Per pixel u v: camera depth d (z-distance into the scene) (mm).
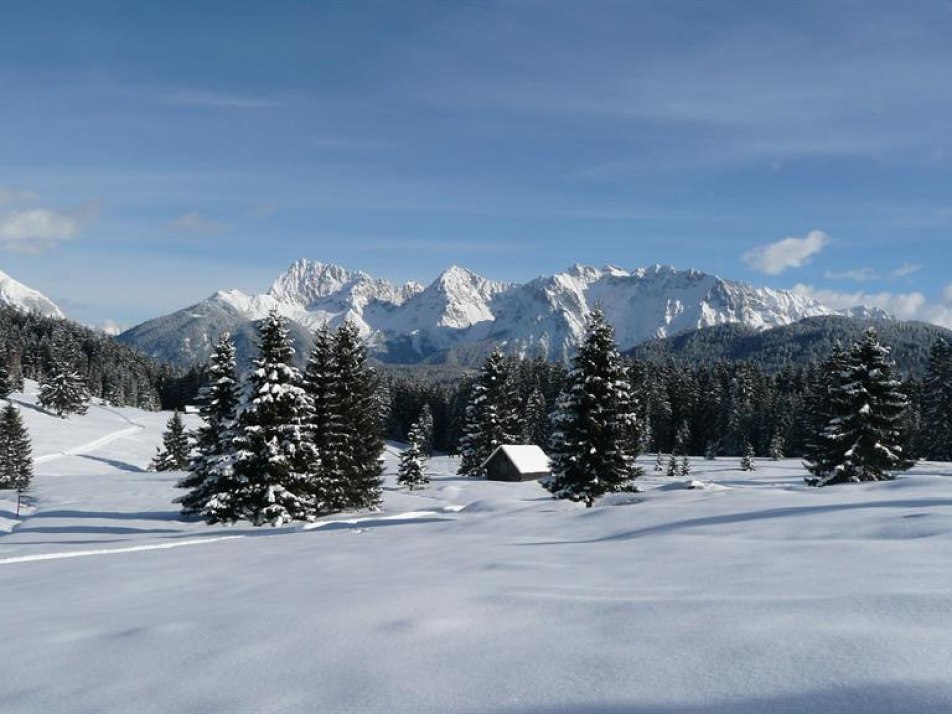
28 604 8852
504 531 14320
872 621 4434
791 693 3398
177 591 9070
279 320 31859
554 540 11945
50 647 5762
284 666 4566
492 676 4031
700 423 120250
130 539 23078
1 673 5102
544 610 5527
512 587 6645
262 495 30875
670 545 9203
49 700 4375
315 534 18000
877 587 5418
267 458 30797
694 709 3322
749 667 3787
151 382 189250
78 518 35594
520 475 63750
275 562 11664
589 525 13750
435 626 5215
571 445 31969
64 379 118062
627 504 17938
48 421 109375
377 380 41625
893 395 33406
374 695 3877
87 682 4684
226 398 36344
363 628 5293
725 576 6598
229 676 4473
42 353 178625
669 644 4316
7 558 15781
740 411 108750
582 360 32688
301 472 31641
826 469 34656
